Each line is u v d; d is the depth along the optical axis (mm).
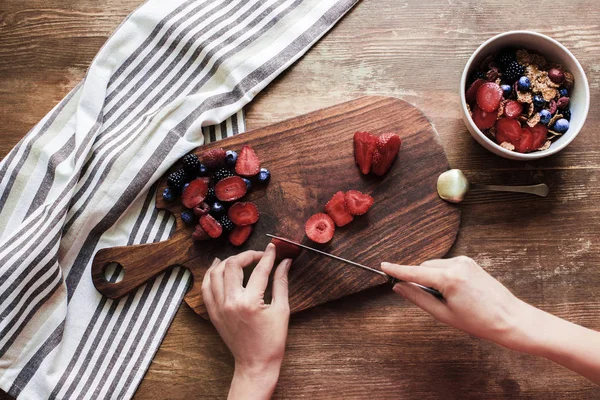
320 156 852
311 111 857
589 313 843
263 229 847
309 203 848
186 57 874
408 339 845
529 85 812
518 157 792
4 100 882
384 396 843
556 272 847
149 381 842
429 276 763
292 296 835
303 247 818
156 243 842
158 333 842
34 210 848
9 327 826
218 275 809
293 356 844
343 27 883
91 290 847
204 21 875
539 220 851
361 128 853
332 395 843
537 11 880
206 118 849
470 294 756
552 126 819
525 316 760
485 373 844
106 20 887
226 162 844
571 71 812
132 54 869
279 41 877
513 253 848
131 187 839
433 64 877
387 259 839
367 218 843
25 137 853
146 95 872
